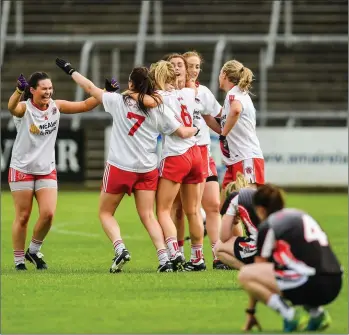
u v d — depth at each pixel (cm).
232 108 3922
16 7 10869
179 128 3756
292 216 2541
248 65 10356
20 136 3900
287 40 10212
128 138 3756
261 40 10162
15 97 3766
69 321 2831
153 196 3831
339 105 10344
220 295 3247
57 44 10625
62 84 10444
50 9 10894
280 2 10788
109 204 3822
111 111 3778
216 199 4059
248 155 4041
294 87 10394
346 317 2911
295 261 2516
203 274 3762
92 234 5769
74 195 8950
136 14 10894
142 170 3766
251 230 3152
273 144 8906
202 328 2709
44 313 2958
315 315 2617
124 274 3784
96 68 10062
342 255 4603
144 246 5128
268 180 8919
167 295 3253
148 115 3734
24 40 10325
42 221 3975
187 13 10806
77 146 9206
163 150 3831
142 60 10200
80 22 10881
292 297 2542
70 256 4631
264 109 9769
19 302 3148
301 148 8912
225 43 10162
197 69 3978
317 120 9881
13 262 4397
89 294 3284
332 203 7956
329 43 10388
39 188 3962
